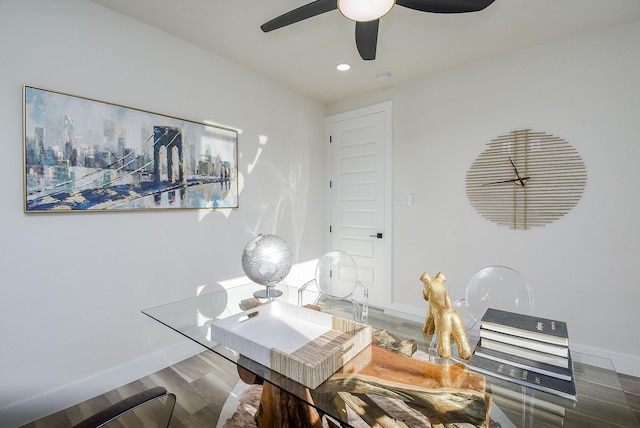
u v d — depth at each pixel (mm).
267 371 1044
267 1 1930
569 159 2363
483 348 1169
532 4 1942
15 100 1662
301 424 1271
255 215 2971
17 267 1687
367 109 3461
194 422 1689
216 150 2617
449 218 2951
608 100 2225
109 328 2027
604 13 2039
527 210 2545
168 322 1620
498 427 870
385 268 3371
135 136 2119
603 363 1207
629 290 2189
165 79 2281
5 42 1629
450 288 2951
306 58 2680
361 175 3539
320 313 1290
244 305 1875
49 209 1775
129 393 1983
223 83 2668
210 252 2594
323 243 3807
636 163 2148
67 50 1831
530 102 2512
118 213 2062
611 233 2236
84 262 1922
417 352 1228
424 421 868
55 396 1806
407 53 2586
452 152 2914
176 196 2350
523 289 1511
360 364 1118
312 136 3637
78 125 1872
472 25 2182
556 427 874
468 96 2809
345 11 1453
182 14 2062
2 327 1645
